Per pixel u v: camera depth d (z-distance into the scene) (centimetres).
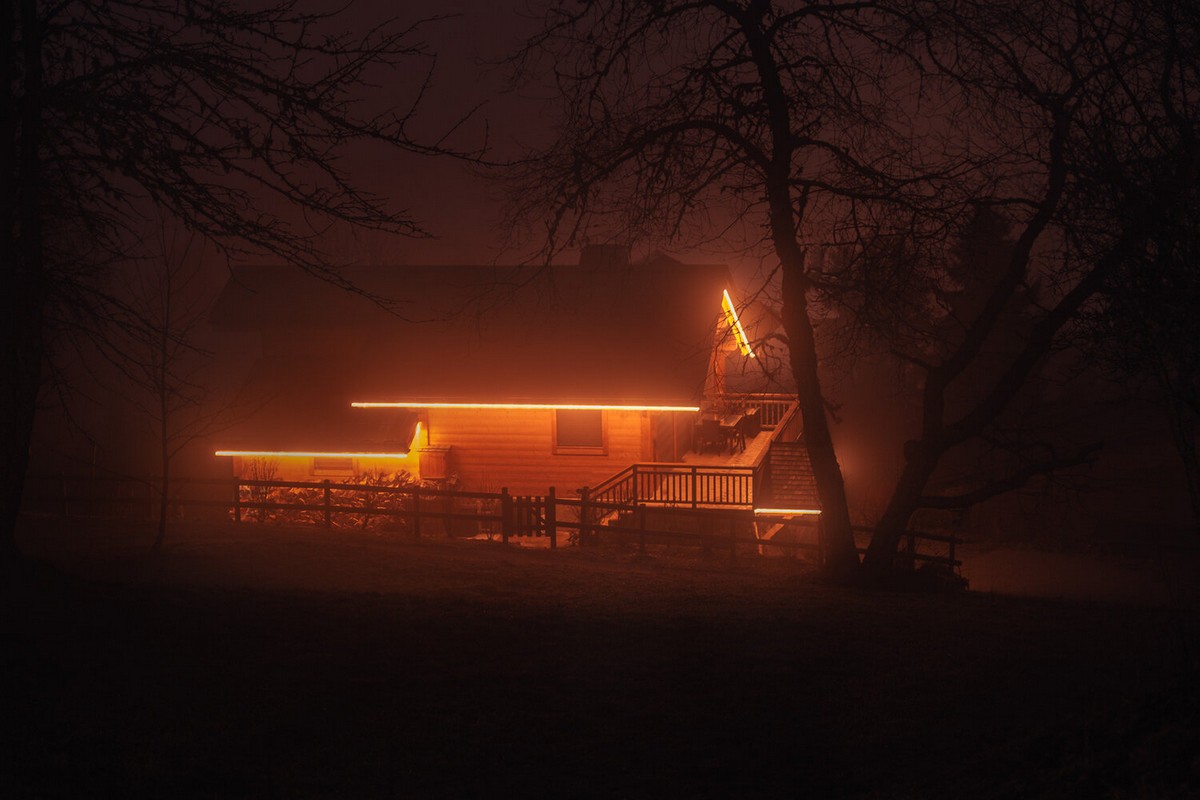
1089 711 723
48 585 1090
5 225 982
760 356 1920
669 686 938
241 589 1312
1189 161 824
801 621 1290
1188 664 682
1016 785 571
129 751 698
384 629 1103
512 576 1636
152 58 904
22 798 604
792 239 1738
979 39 1373
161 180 917
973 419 1747
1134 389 1023
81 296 1090
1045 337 1659
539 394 2886
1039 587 2425
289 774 692
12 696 773
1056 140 1226
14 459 1049
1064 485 1942
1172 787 473
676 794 688
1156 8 894
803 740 792
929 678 973
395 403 2933
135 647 941
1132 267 845
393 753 744
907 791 641
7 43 950
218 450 2950
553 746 776
